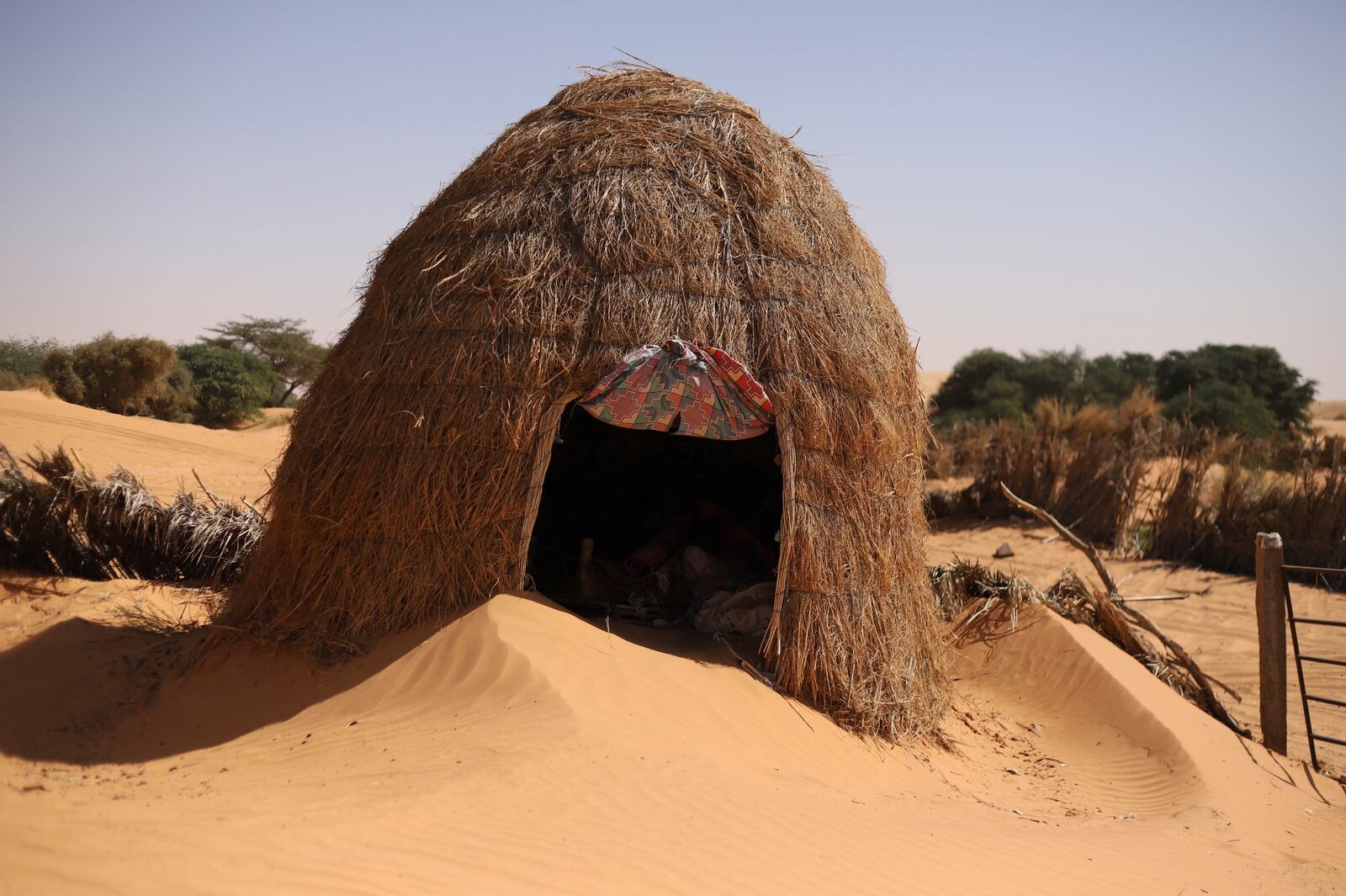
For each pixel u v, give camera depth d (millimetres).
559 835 4309
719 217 7656
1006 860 5109
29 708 6750
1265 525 15961
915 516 8438
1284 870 6020
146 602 9414
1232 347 43469
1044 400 21734
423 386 7191
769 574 8977
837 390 7406
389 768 5125
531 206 7633
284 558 7504
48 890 3268
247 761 5602
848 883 4359
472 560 6906
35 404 22547
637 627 7688
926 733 7691
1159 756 8023
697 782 5125
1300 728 10367
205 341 47438
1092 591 10797
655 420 7105
